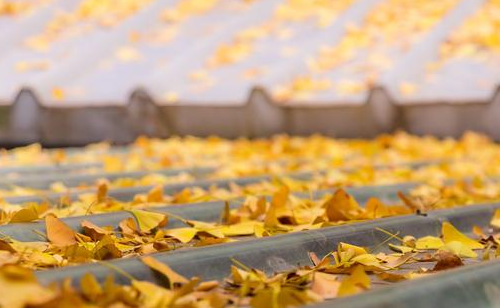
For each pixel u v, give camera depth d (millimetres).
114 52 8625
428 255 2535
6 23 9328
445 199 3695
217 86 7820
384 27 9164
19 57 8336
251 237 2809
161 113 7449
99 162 5598
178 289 1897
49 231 2379
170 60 8422
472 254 2551
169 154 6324
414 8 9695
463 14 9195
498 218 3137
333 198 3041
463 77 7656
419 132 7391
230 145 7023
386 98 7320
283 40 8953
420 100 7309
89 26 9328
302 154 6477
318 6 9883
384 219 2877
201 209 3143
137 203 3441
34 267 2094
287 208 3184
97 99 7387
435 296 1747
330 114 7465
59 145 7301
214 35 9078
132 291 1776
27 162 5707
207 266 2133
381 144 7133
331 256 2455
